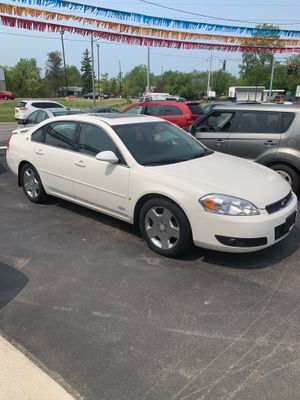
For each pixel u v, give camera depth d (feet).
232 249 12.72
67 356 9.05
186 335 9.79
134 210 14.94
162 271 13.10
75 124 17.56
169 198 13.50
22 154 20.44
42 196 20.06
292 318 10.50
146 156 15.26
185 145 17.11
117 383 8.23
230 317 10.55
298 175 21.20
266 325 10.20
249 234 12.44
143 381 8.27
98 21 32.12
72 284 12.30
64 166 17.76
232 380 8.30
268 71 171.42
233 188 13.10
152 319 10.47
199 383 8.22
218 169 14.67
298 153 20.80
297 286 12.14
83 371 8.57
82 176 16.89
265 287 12.08
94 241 15.60
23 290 11.94
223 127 23.24
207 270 13.16
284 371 8.56
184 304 11.17
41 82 322.55
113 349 9.28
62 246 15.15
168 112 42.16
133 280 12.51
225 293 11.74
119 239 15.79
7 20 28.78
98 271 13.12
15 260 13.97
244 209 12.50
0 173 28.73
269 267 13.35
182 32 35.73
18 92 321.32
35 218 18.37
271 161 21.53
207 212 12.71
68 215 18.74
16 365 8.59
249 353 9.13
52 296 11.60
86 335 9.80
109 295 11.65
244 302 11.27
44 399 7.70
